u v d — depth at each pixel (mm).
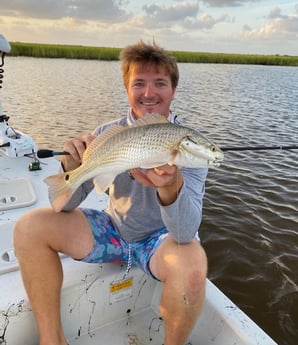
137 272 2426
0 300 2078
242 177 7230
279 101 19469
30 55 49875
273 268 4512
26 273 2023
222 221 5492
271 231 5273
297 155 8883
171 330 2031
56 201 2055
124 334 2412
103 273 2342
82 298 2299
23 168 3949
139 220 2256
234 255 4742
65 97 17656
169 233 2197
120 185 2277
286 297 4066
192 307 1948
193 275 1924
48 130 10938
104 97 18344
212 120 13172
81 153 2152
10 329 2100
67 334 2344
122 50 2422
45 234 2057
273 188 6742
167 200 1896
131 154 1833
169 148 1776
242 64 72688
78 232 2170
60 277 2088
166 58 2275
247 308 3910
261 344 1966
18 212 3092
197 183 2162
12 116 12664
